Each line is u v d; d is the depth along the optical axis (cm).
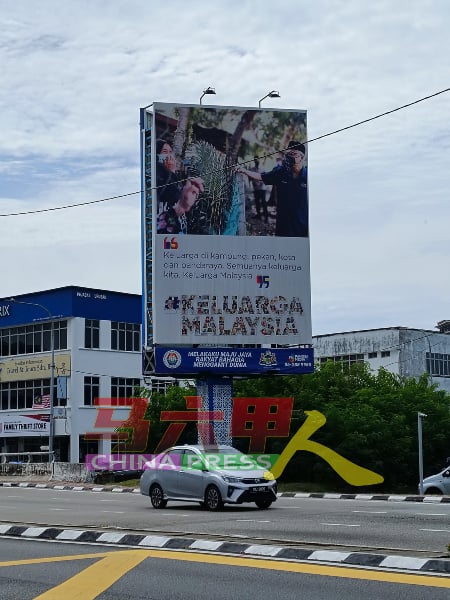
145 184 3881
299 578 1091
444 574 1103
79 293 6038
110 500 2806
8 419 6259
